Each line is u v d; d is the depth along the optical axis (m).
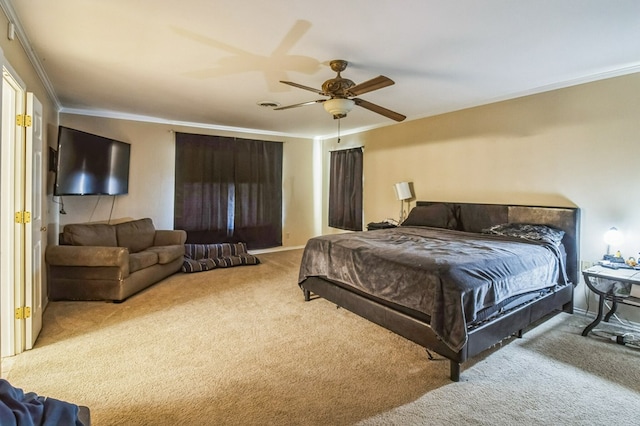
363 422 1.77
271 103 4.21
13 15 2.09
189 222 5.50
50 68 3.03
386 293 2.61
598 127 3.21
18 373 2.19
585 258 3.32
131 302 3.54
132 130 5.01
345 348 2.57
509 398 1.98
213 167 5.68
